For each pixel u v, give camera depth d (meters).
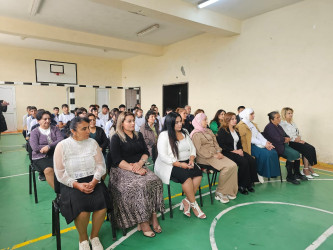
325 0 4.22
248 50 5.55
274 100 5.12
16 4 4.84
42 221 2.36
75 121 1.92
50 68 9.66
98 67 10.74
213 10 5.01
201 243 1.99
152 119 3.99
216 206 2.71
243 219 2.40
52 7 4.98
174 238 2.06
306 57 4.54
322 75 4.34
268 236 2.10
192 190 2.39
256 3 4.67
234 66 5.90
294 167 3.62
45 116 2.92
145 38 7.28
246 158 3.12
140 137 2.49
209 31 5.46
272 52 5.08
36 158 2.82
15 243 1.98
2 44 8.55
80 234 1.84
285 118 3.88
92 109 4.93
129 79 10.75
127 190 2.06
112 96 11.24
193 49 7.11
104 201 1.88
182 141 2.62
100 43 6.97
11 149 6.05
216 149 3.05
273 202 2.81
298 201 2.84
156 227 2.16
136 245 1.96
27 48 9.10
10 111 9.18
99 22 5.87
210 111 6.66
